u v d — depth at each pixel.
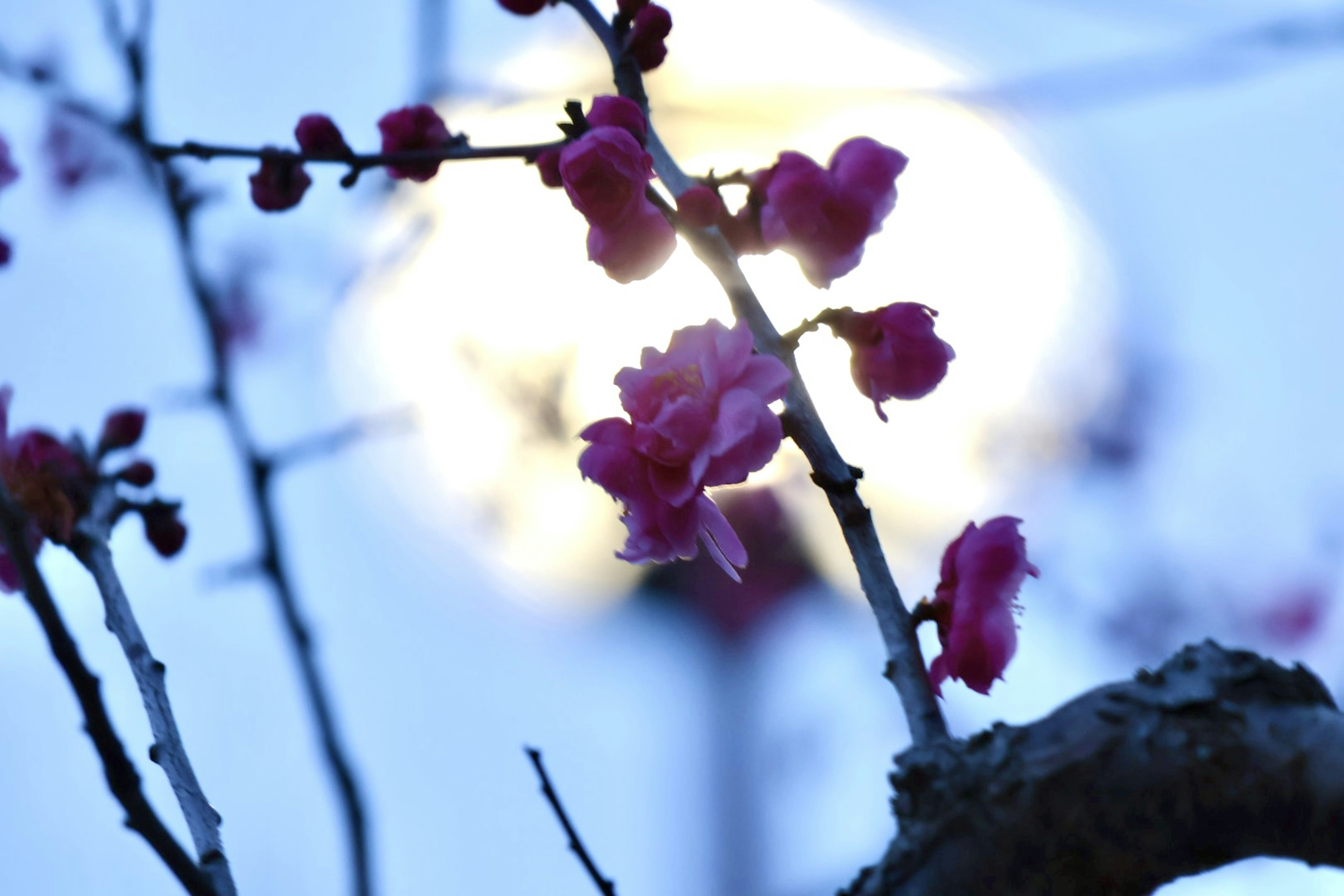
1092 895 0.99
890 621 1.02
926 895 0.99
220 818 1.03
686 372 1.04
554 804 1.04
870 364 1.06
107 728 0.99
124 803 0.99
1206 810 0.99
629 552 1.04
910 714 1.01
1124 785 0.99
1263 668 0.99
